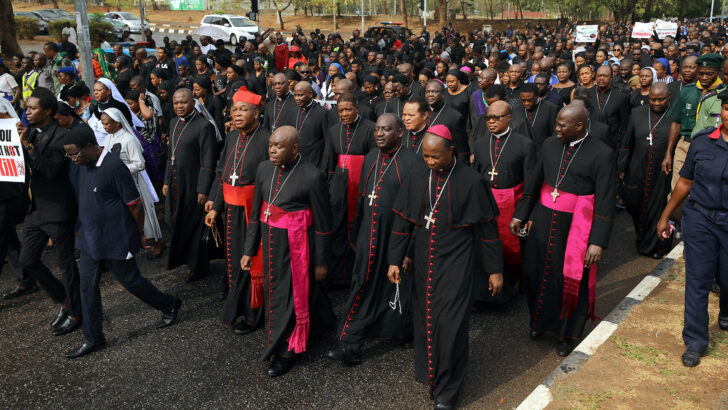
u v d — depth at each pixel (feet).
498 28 189.47
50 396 13.76
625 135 22.76
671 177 21.70
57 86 35.78
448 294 12.71
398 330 15.55
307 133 21.72
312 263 14.74
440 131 12.32
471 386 14.02
